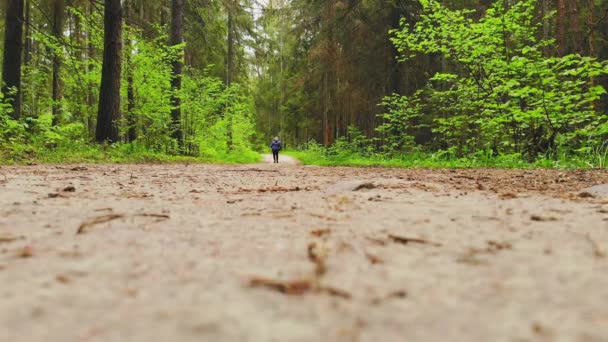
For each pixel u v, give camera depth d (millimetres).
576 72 8312
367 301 807
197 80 20031
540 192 3334
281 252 1270
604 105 18062
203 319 708
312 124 27281
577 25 14875
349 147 18891
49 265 1086
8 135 9766
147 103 15375
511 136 11078
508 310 761
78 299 812
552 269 1050
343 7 17109
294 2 22641
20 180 4383
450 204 2531
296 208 2398
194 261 1148
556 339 629
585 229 1644
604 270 1035
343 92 19125
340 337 634
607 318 716
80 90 15703
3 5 11320
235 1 21234
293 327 674
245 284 918
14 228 1667
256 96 37219
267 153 47000
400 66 16922
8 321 693
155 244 1385
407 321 705
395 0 16203
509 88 9492
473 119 11836
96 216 2006
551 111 9164
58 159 9250
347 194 3223
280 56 34844
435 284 925
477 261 1141
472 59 10641
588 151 8688
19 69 11359
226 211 2270
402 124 16234
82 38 18844
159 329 664
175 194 3312
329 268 1070
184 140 18594
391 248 1315
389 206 2453
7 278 956
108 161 10539
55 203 2518
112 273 1015
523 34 10531
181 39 18234
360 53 17859
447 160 12617
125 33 15539
